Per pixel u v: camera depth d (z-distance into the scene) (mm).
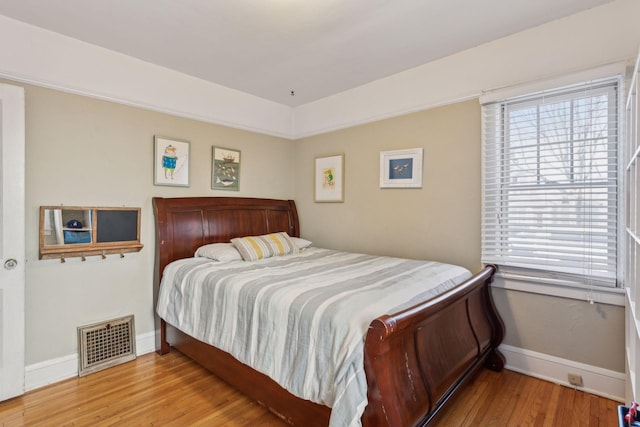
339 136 3430
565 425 1728
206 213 2996
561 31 2076
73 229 2277
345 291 1694
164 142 2785
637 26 1848
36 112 2143
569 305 2109
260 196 3596
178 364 2445
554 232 2145
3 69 2000
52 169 2205
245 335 1799
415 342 1470
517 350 2305
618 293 1927
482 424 1738
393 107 2943
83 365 2279
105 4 1885
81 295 2332
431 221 2732
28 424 1752
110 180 2477
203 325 2109
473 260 2502
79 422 1769
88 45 2344
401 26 2146
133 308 2594
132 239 2564
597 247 1993
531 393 2033
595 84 1980
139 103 2615
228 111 3240
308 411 1488
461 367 1802
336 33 2230
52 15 1996
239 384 1886
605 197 1987
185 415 1830
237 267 2367
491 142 2406
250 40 2316
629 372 1652
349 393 1231
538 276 2225
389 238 3020
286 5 1903
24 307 2027
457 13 2006
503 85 2312
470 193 2516
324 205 3590
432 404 1475
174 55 2551
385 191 3047
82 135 2340
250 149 3490
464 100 2529
